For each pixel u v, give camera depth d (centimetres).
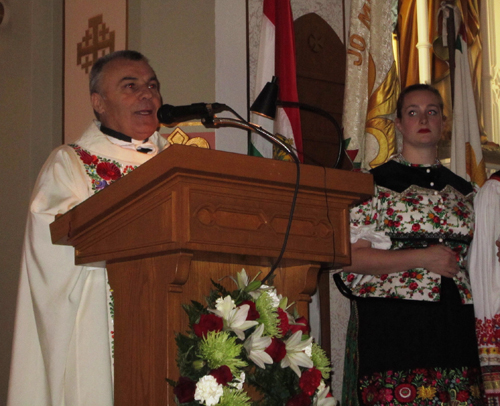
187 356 164
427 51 457
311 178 182
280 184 176
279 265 199
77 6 452
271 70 363
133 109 280
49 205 245
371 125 378
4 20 476
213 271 187
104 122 288
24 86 482
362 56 384
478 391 261
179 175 162
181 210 162
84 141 281
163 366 167
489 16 512
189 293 181
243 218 172
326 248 188
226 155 165
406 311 262
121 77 281
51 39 490
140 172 169
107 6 427
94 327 235
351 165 383
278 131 361
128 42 399
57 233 203
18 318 237
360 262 267
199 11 381
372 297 269
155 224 170
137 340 178
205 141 360
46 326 225
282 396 177
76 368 232
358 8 386
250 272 195
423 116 292
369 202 277
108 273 195
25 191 474
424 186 283
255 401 178
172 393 165
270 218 177
